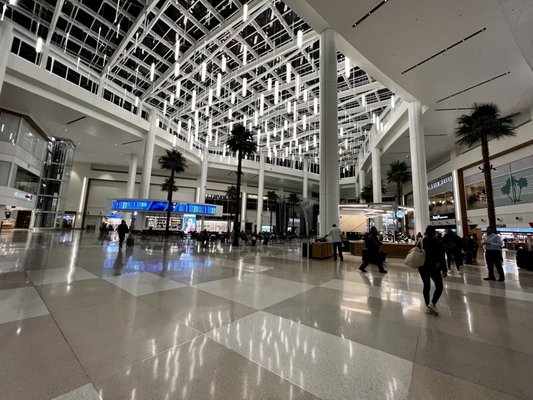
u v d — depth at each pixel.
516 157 19.56
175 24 16.58
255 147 19.25
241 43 18.05
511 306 4.09
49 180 29.41
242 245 17.45
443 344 2.66
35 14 16.33
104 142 30.67
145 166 27.67
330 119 11.85
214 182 47.75
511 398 1.79
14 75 17.50
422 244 3.88
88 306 3.58
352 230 19.02
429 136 22.91
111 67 21.41
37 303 3.62
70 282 4.87
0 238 13.85
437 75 13.32
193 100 19.34
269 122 32.38
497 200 21.25
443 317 3.52
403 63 12.42
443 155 28.94
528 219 18.56
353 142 38.50
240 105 26.19
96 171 41.31
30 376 1.92
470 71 12.99
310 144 38.09
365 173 44.19
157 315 3.33
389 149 28.00
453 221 26.75
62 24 17.31
